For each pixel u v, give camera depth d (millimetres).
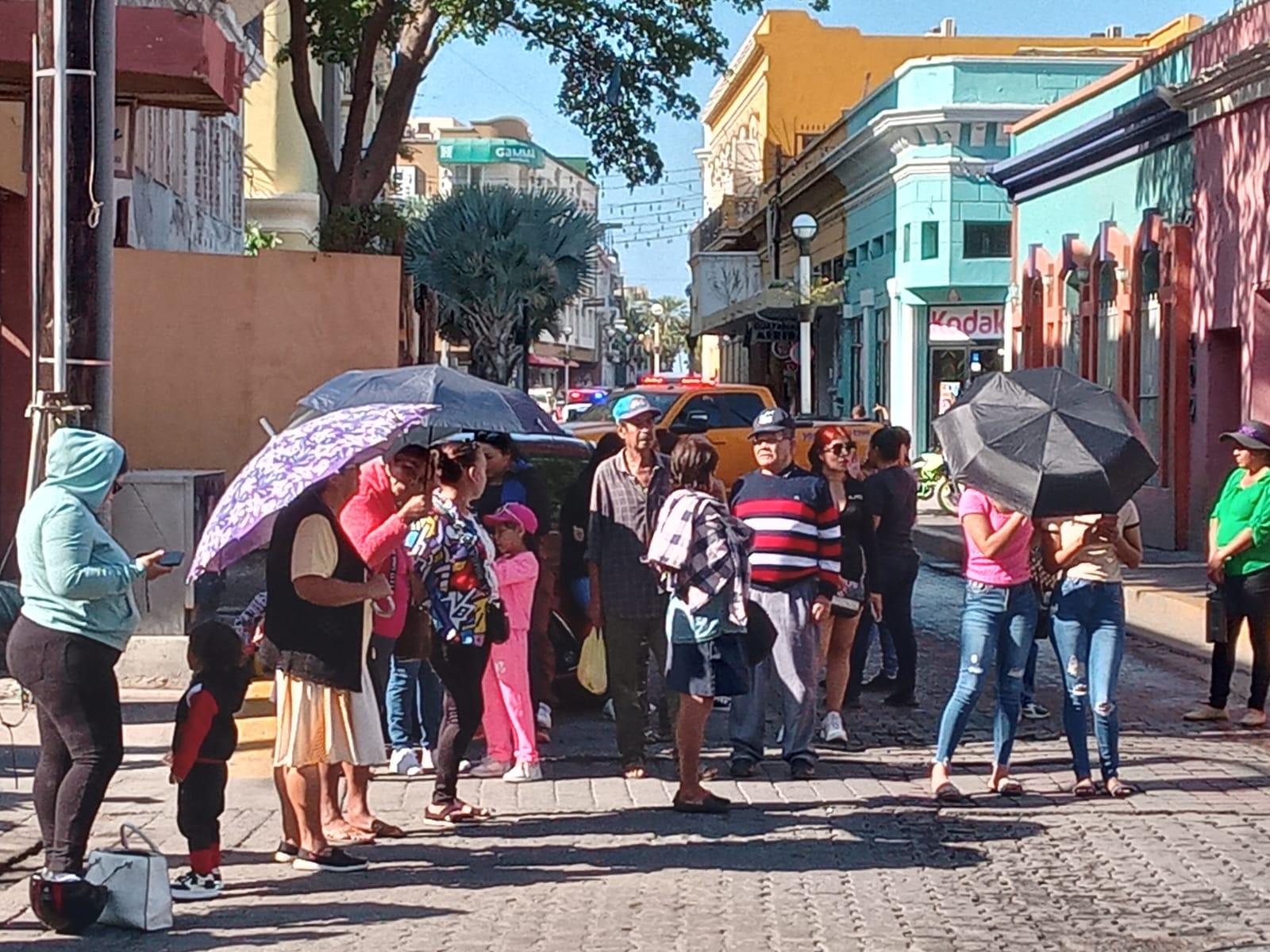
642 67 22938
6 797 8891
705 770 9844
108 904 6758
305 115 21516
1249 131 20781
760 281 50719
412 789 9508
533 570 9680
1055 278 28656
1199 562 21234
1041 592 10422
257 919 6965
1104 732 9250
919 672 13781
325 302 17172
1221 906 7152
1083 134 26078
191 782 7246
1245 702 12461
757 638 9125
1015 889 7445
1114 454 8375
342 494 7727
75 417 8992
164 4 19797
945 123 35906
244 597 14539
